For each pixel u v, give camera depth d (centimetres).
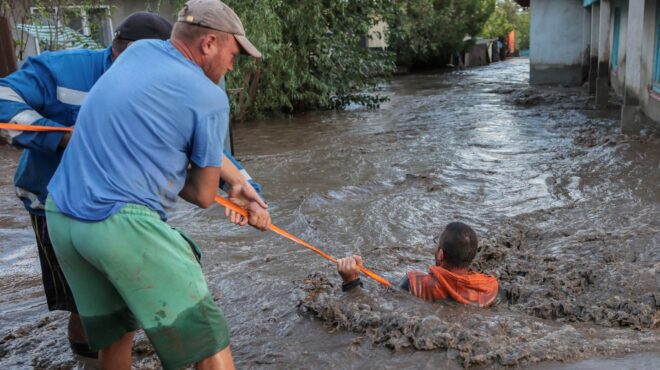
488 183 780
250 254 544
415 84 2412
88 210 237
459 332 333
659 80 1141
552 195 715
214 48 259
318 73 1634
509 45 4722
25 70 300
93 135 244
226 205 296
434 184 779
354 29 1669
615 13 1884
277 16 1376
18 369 346
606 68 1521
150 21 305
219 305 409
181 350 247
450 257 390
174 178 253
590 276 425
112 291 267
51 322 407
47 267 332
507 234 577
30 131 280
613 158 884
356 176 835
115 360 293
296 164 927
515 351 312
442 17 3166
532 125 1267
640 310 368
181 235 278
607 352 314
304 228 616
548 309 384
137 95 244
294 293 411
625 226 579
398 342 331
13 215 705
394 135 1188
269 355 336
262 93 1495
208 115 251
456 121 1357
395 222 631
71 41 1234
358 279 401
